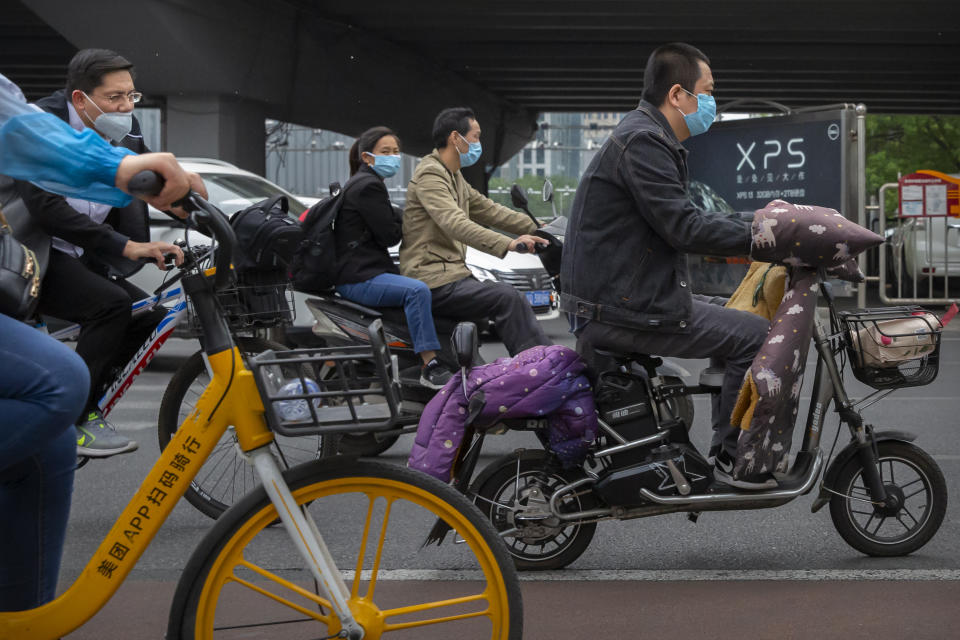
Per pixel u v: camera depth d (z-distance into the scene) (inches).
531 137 2042.3
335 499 146.9
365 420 100.7
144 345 198.4
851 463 179.2
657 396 170.9
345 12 1175.0
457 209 229.1
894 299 728.3
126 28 1040.2
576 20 1155.9
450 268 236.4
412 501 107.0
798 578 171.2
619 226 166.7
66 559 183.9
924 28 1144.2
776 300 178.2
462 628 143.6
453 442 162.6
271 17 1129.4
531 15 1147.9
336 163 2856.8
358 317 234.2
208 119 1136.8
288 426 100.9
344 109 1334.9
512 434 306.7
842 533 181.0
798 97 1702.8
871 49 1316.4
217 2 1063.0
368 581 109.5
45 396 104.0
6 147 101.8
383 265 237.9
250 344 191.5
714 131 651.5
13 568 116.3
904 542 181.6
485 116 1705.2
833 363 174.2
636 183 163.5
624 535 198.7
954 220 740.7
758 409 161.2
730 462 173.5
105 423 196.9
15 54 1346.0
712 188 655.1
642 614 155.3
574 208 171.6
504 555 107.3
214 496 200.8
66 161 101.3
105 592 106.4
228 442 197.3
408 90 1413.6
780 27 1139.9
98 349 193.5
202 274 105.7
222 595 138.9
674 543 193.0
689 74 170.1
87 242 187.3
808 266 162.6
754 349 166.4
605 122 4729.3
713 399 182.7
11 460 105.0
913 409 330.0
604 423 169.2
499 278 484.4
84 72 179.9
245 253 186.4
